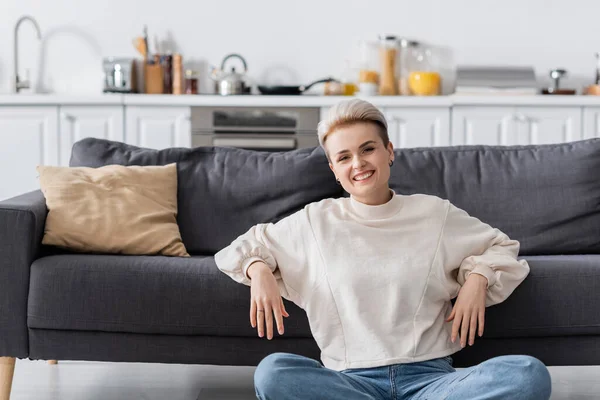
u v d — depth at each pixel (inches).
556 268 103.2
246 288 103.1
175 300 103.6
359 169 93.5
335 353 92.5
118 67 227.0
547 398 82.5
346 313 92.6
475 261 95.2
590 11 233.1
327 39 234.4
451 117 214.8
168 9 233.8
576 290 101.7
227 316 103.3
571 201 121.0
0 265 105.8
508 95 217.5
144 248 115.6
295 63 234.8
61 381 128.6
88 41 234.8
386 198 97.8
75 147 130.0
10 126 215.8
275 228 99.9
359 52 233.9
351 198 98.7
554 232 120.3
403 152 126.4
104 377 130.9
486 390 82.2
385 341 90.6
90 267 105.4
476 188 122.3
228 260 99.6
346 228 96.3
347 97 213.9
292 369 84.4
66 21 234.1
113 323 104.2
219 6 233.9
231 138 215.3
